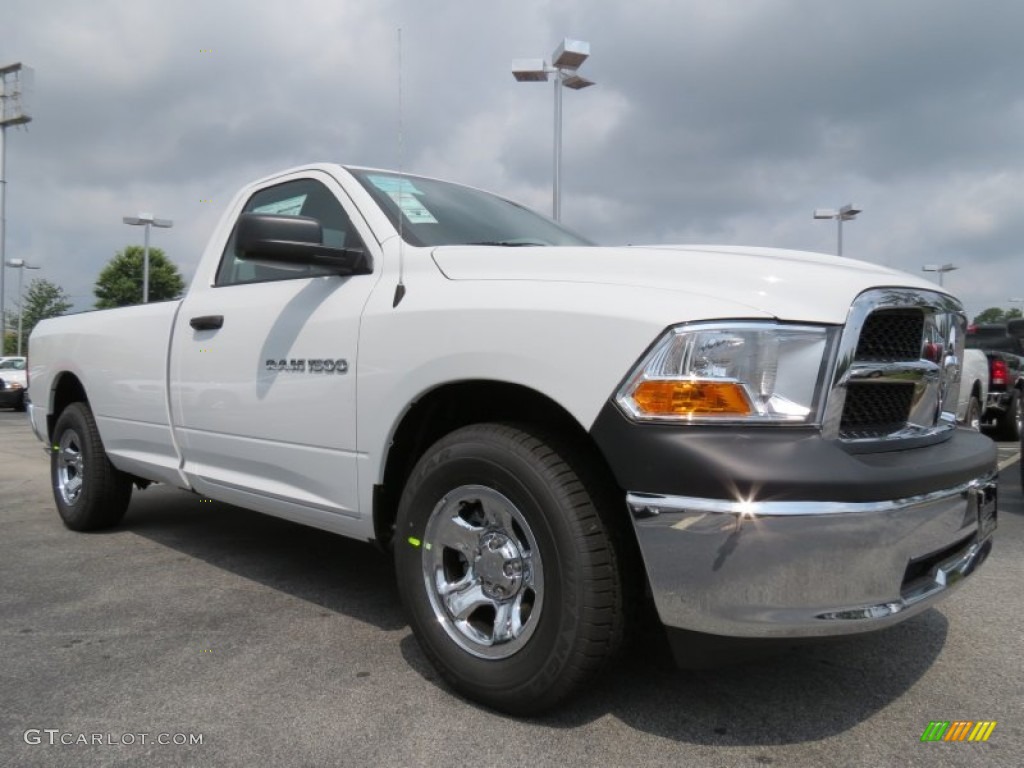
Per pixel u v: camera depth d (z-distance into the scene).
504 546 2.44
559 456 2.31
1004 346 13.62
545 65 13.17
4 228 26.61
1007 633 3.14
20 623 3.22
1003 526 5.12
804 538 1.97
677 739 2.28
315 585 3.77
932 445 2.53
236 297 3.60
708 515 2.01
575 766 2.14
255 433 3.36
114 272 44.12
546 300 2.37
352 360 2.89
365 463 2.86
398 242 2.99
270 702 2.51
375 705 2.50
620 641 2.29
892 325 2.45
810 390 2.11
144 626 3.20
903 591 2.23
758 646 2.08
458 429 2.61
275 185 3.75
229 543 4.61
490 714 2.44
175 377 3.87
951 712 2.46
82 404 4.95
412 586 2.66
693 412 2.08
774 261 2.35
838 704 2.51
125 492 4.82
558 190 13.28
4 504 5.95
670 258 2.38
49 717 2.41
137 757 2.18
